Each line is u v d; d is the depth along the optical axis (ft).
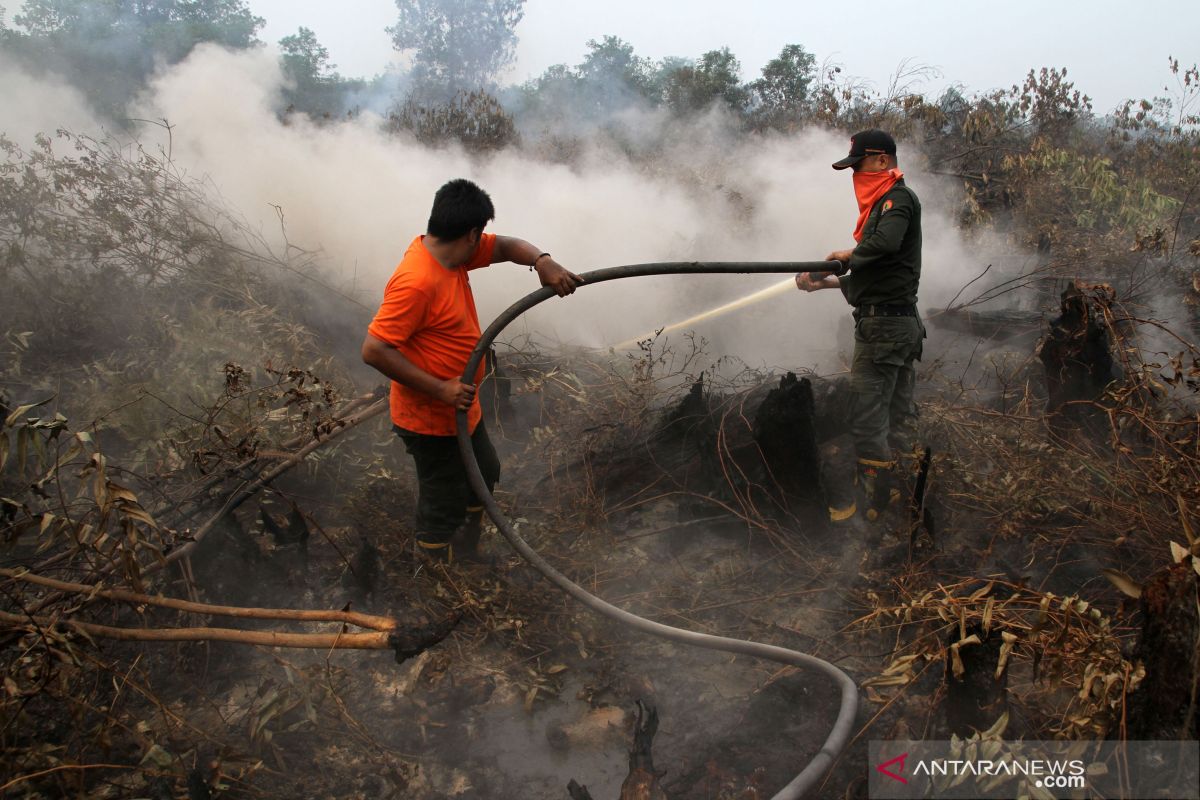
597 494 11.53
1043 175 21.77
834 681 7.29
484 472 9.66
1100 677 6.07
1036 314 15.44
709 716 7.83
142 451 10.88
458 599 9.12
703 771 7.14
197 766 7.22
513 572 9.96
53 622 7.13
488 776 7.34
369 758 7.47
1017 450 11.49
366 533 10.46
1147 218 19.51
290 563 9.90
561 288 9.00
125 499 7.13
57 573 8.84
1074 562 9.46
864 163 10.50
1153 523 9.52
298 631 8.91
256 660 8.54
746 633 8.91
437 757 7.54
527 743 7.71
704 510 10.86
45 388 12.80
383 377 14.43
